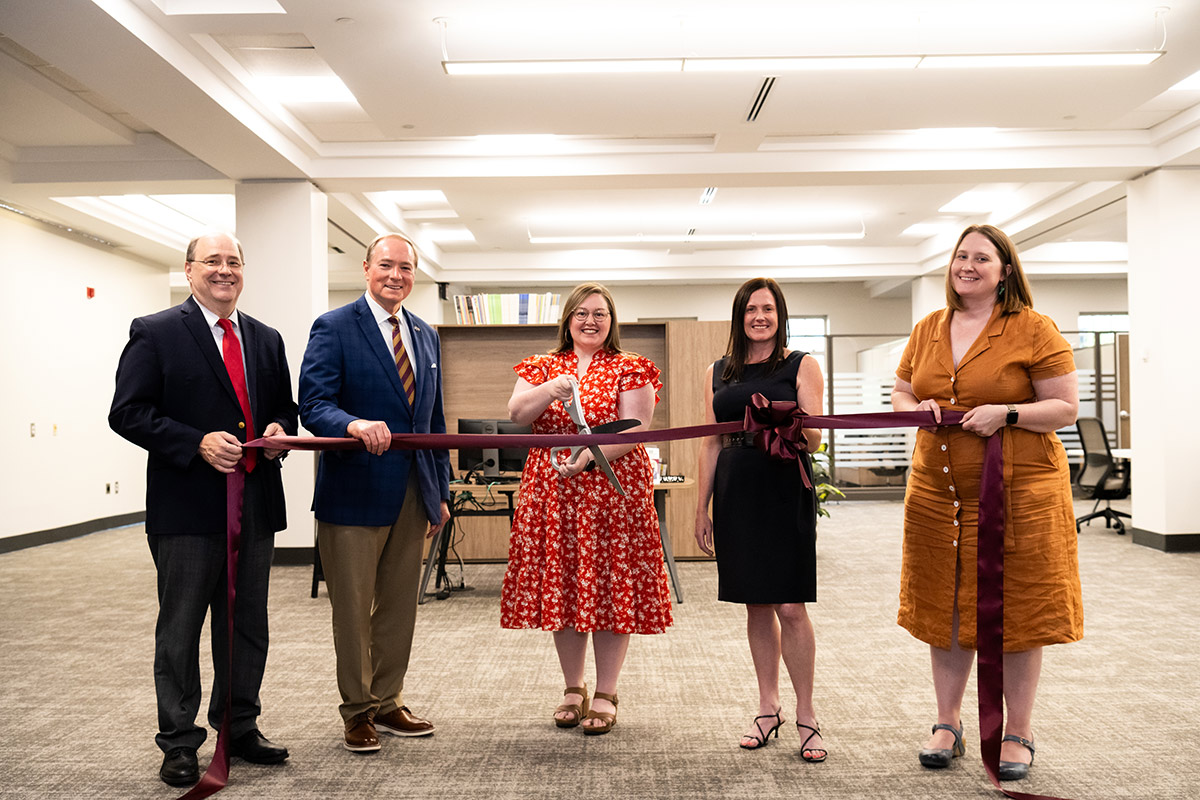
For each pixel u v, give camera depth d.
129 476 9.80
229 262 2.45
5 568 6.60
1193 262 6.81
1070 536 2.30
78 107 5.95
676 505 6.66
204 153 6.20
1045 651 3.73
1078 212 8.47
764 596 2.44
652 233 10.88
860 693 3.14
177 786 2.33
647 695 3.14
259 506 2.51
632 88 5.51
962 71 5.29
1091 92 5.68
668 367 6.79
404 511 2.67
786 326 2.57
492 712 2.96
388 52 4.98
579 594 2.60
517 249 11.98
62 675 3.54
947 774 2.34
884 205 9.41
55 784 2.35
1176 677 3.32
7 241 7.75
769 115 6.06
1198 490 6.75
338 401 2.60
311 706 3.05
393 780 2.34
